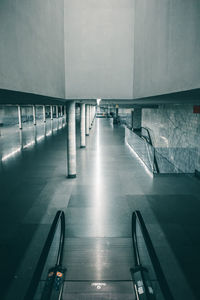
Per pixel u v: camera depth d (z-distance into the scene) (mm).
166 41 3521
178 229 5602
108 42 7289
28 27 3438
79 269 4238
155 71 4238
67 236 5332
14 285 3799
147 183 9031
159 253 4652
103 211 6633
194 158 10016
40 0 4203
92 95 7547
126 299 3580
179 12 2975
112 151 15242
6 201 7301
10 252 4680
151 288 3371
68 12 7156
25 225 5781
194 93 3383
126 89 7465
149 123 19078
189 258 4508
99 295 3654
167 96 4383
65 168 11156
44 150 15492
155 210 6684
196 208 6801
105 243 5066
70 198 7570
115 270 4211
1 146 17016
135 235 4859
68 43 7324
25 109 43938
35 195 7797
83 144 16438
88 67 7410
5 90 2729
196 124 9719
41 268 2703
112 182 9172
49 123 38844
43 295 3172
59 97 6355
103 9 7129
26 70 3354
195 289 3729
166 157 13672
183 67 2863
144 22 5297
